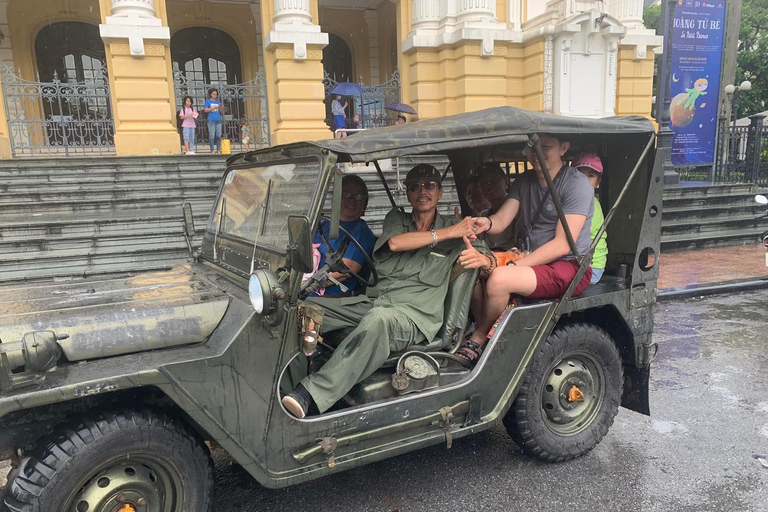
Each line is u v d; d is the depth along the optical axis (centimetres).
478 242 323
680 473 323
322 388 257
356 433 261
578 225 323
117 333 228
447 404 283
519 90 1353
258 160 319
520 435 319
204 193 948
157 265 720
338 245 346
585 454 344
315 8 1269
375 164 368
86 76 1645
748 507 289
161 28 1109
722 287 763
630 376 366
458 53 1300
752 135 1388
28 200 862
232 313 246
